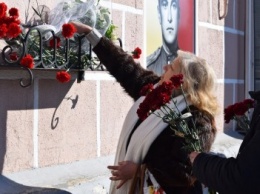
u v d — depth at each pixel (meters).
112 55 3.55
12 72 3.35
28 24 3.38
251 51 6.80
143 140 3.11
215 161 2.40
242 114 2.84
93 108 4.07
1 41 3.26
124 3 4.45
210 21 5.96
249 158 2.24
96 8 3.70
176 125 2.79
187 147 2.78
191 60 3.18
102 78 4.15
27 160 3.50
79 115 3.92
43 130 3.61
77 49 3.58
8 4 3.35
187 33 5.52
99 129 4.14
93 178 3.67
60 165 3.75
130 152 3.17
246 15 6.76
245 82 6.78
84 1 3.67
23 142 3.46
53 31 3.28
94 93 4.07
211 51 6.00
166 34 5.14
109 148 4.26
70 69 3.56
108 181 3.75
